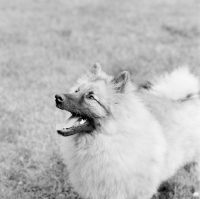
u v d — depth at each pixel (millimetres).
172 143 1837
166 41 3748
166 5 5344
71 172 1809
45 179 2033
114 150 1684
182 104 1936
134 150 1682
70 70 2996
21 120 2373
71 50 3408
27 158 2143
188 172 2090
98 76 1791
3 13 4520
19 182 2014
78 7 5074
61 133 1691
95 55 3309
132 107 1685
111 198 1758
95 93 1706
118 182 1719
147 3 5434
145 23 4348
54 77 2834
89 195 1795
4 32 3760
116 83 1721
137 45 3568
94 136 1708
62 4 5238
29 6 5023
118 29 4098
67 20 4367
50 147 2188
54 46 3502
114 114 1677
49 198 1968
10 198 1933
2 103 2482
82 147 1733
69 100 1704
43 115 2400
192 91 1958
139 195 1775
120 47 3527
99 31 4012
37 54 3254
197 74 2641
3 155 2133
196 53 3336
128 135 1672
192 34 3951
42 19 4371
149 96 1934
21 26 4027
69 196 1978
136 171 1710
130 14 4727
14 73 2857
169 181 2061
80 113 1709
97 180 1741
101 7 5066
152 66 3025
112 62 3105
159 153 1758
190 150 1923
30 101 2510
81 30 4023
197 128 1914
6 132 2262
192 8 5133
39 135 2260
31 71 2902
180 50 3418
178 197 1987
